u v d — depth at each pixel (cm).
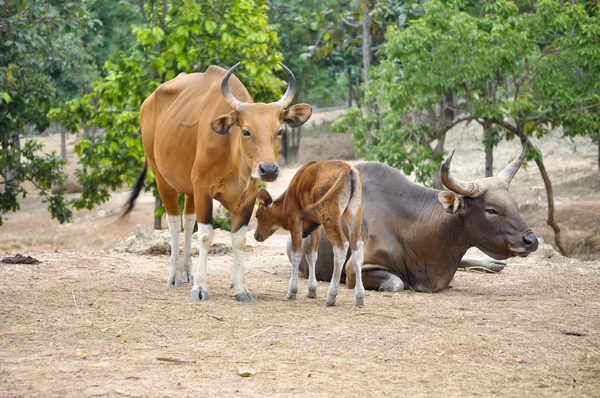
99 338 714
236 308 854
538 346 713
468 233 995
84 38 3788
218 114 891
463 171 3384
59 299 876
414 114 2089
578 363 662
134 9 2117
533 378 617
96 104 2022
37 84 2067
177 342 706
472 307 893
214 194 917
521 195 2772
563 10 1788
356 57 4116
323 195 866
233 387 574
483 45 1734
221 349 684
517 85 1802
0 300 858
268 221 985
